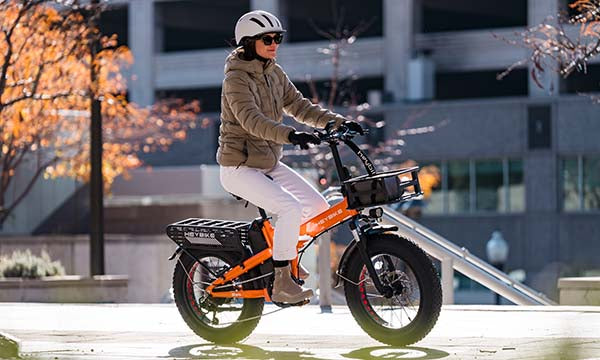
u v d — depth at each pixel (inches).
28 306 755.4
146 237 1691.7
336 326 597.9
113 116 1859.0
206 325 532.4
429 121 2994.6
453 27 4005.9
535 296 870.4
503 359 454.0
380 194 494.3
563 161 2925.7
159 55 3550.7
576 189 2913.4
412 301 503.5
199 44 4281.5
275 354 487.8
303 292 510.6
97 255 1378.0
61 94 1382.9
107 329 596.7
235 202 1909.4
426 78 3189.0
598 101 1137.4
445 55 3248.0
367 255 498.0
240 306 530.3
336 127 525.0
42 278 1295.5
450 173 3002.0
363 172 2485.2
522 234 2947.8
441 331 559.2
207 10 3777.1
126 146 2032.5
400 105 2994.6
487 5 3597.4
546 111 2918.3
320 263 756.0
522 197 2955.2
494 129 2955.2
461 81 3769.7
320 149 2026.3
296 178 524.7
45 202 1942.7
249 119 504.4
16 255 1405.0
